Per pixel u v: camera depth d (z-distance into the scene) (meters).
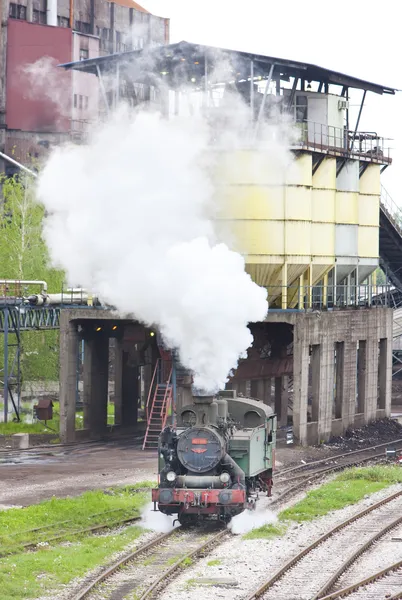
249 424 47.72
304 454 74.25
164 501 42.88
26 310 83.44
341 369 85.31
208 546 40.59
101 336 84.50
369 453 76.88
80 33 153.12
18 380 88.69
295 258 77.38
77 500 49.81
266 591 33.22
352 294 92.31
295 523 46.44
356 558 38.66
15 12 151.50
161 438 44.12
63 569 35.75
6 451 72.56
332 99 86.62
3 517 44.31
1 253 105.50
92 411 83.69
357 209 90.00
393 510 50.72
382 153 95.19
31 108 146.25
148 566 36.81
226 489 42.69
